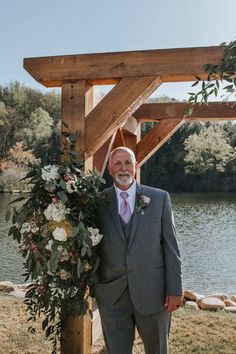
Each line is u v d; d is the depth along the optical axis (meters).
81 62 2.74
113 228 2.34
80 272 2.26
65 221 2.27
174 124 4.69
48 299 2.42
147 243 2.30
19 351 3.16
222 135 32.56
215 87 2.59
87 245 2.24
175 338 3.49
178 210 19.39
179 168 32.28
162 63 2.62
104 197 2.42
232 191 31.94
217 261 8.93
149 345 2.38
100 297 2.39
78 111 2.77
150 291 2.28
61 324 2.61
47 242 2.28
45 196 2.36
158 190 2.44
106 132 2.72
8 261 8.48
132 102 2.67
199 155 30.72
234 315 4.20
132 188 2.42
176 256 2.33
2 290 5.07
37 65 2.81
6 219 2.35
